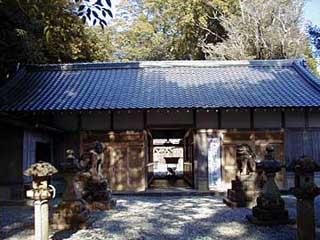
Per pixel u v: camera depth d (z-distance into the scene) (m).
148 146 19.23
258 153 16.78
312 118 16.91
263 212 8.97
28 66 19.91
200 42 33.84
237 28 29.78
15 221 9.75
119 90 17.80
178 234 8.11
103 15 5.91
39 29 17.05
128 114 17.08
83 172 11.93
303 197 6.61
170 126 17.00
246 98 16.62
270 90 17.50
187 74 19.69
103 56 29.47
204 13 33.62
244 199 12.03
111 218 10.17
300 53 28.41
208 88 17.88
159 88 17.94
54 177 16.58
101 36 33.44
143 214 10.82
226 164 16.78
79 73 19.88
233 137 16.89
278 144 16.81
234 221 9.52
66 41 22.14
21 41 16.39
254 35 29.16
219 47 29.91
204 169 16.78
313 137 16.84
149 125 17.03
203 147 16.88
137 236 7.95
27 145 14.05
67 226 8.70
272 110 16.67
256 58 28.94
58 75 19.61
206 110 16.61
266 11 28.95
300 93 17.05
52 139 17.02
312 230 6.59
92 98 16.91
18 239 7.73
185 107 15.88
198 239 7.61
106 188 12.17
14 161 13.55
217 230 8.45
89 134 17.09
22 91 17.73
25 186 13.38
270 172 9.14
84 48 26.36
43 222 6.46
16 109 15.80
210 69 20.23
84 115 17.14
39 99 16.84
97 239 7.72
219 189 16.62
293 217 9.70
